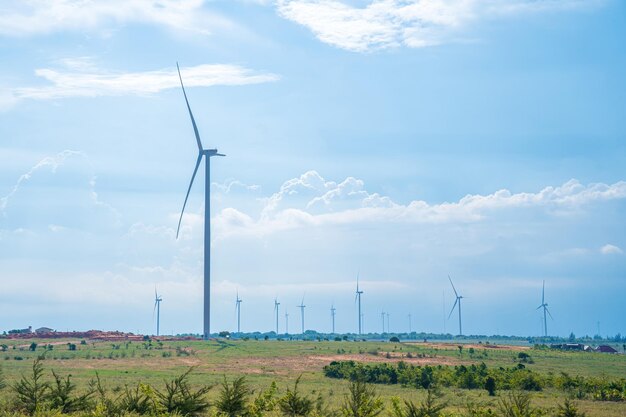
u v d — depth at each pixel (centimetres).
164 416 3791
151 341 19925
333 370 10462
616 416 5669
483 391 8312
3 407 3959
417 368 10288
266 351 16550
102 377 9269
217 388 7369
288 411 4153
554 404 6412
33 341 19275
